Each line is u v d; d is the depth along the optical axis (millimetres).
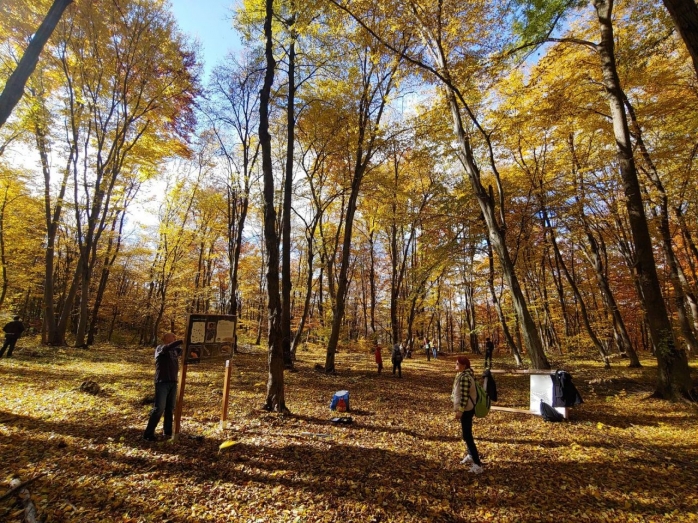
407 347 26047
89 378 9445
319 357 22625
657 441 6168
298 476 4508
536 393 8109
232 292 19047
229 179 21641
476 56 10273
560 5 8852
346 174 19078
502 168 19422
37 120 14852
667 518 3725
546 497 4195
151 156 18234
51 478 3943
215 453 5070
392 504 3965
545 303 23391
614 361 18609
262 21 12133
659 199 12781
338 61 14422
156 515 3477
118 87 16656
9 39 13906
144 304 25469
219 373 12406
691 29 3943
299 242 28156
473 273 19719
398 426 7180
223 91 18953
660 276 15227
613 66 9562
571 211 15945
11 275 22000
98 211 17188
